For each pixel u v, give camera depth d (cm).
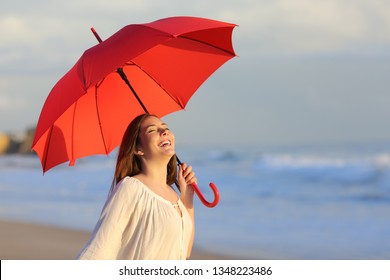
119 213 897
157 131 940
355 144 11338
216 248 2433
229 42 1038
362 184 5147
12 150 13112
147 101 1045
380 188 4809
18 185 5519
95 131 1019
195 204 3891
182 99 1055
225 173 6781
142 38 882
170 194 943
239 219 3253
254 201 4144
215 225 3047
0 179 6444
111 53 880
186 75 1050
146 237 898
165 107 1054
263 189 5012
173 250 912
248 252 2347
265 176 6103
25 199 4262
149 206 905
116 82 1026
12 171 8000
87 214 3425
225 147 14362
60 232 2780
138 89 1041
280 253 2330
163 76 1047
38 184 5594
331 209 3731
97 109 1017
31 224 3027
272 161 7281
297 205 3922
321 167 6038
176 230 909
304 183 5366
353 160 6034
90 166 8588
